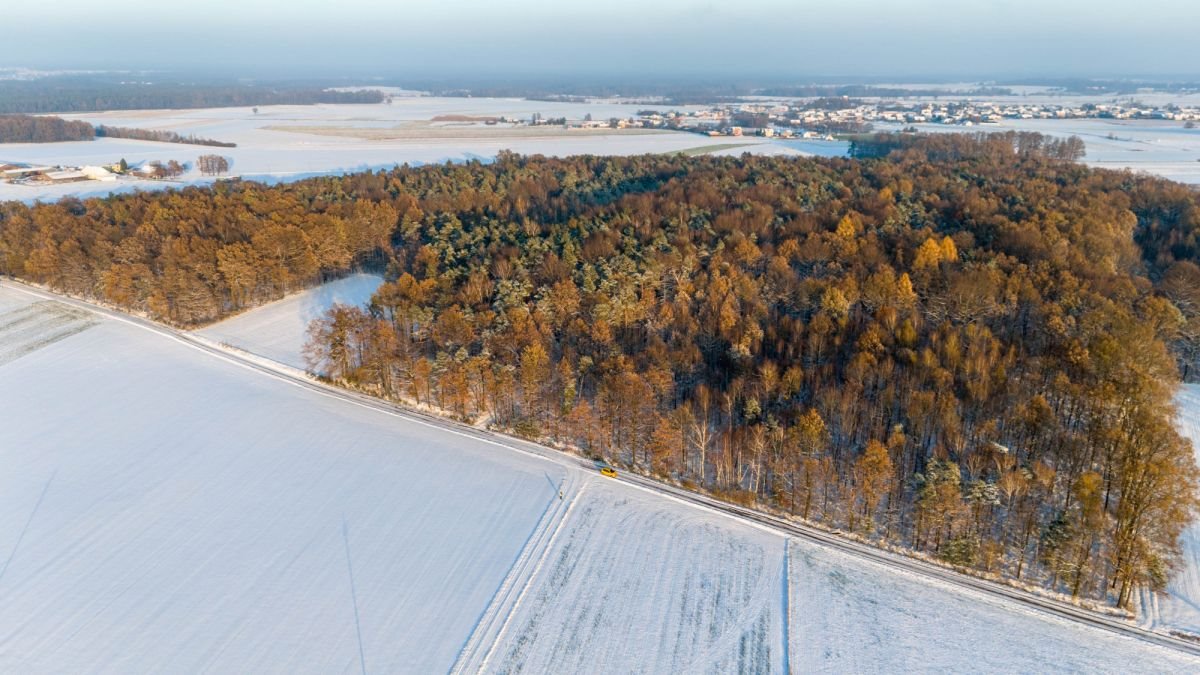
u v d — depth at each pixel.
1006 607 53.03
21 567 58.50
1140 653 48.81
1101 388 65.19
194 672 48.47
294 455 75.19
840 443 70.94
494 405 82.50
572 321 88.25
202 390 89.38
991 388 70.44
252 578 57.34
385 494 68.31
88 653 49.97
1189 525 58.06
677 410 71.69
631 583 56.09
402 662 49.12
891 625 51.56
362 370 87.38
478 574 57.50
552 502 66.38
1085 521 54.97
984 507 60.38
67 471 72.19
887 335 79.75
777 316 91.75
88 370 94.81
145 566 58.72
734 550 59.56
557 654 49.50
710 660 48.88
